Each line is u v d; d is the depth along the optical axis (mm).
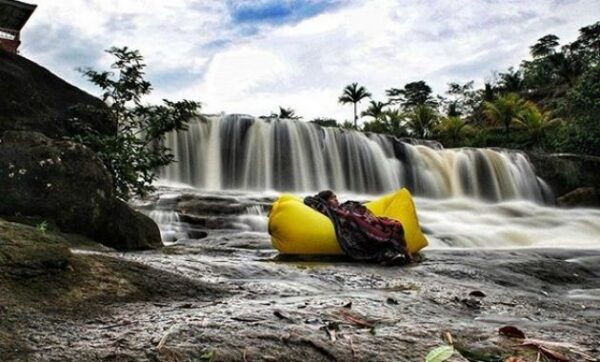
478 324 2693
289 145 16594
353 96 46281
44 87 8883
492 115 37875
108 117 8953
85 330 2059
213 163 15195
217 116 15773
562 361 2109
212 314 2393
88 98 9438
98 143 7516
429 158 19656
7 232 2605
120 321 2225
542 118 35406
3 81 8164
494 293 4094
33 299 2299
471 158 20234
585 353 2225
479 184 19969
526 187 20562
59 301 2369
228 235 8414
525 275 5406
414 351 2086
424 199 18453
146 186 8070
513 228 13609
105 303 2508
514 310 3414
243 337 2031
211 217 9797
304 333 2139
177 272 3525
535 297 4078
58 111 8727
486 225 13773
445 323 2619
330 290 3689
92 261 2908
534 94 49688
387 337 2229
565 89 47188
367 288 3953
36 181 5184
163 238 8586
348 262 5500
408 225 6285
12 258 2436
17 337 1898
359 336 2201
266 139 16281
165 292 2893
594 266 6277
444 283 4422
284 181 16281
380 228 5586
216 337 2006
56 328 2049
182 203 10086
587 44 61188
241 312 2457
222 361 1807
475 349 2164
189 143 14859
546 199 20875
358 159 17844
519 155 21188
